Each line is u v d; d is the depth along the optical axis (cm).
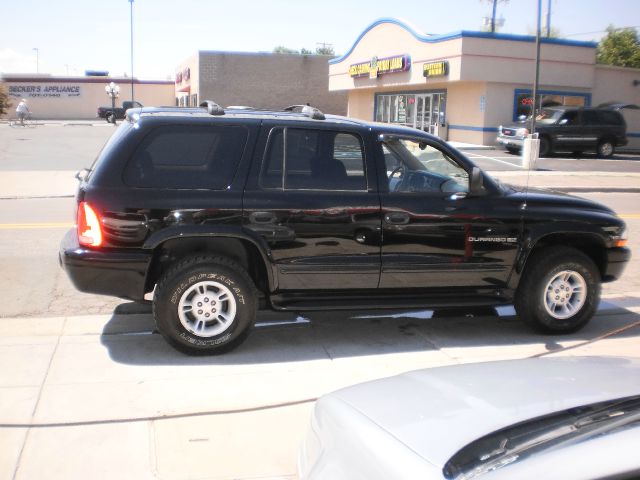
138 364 506
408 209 541
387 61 3397
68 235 548
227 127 527
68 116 6819
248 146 525
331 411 269
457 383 275
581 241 597
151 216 501
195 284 510
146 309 643
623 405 227
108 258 500
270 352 542
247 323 524
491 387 264
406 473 205
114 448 385
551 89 2997
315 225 525
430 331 608
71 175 1817
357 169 543
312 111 555
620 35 5444
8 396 445
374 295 557
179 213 504
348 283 545
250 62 4991
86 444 388
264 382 481
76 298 678
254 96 5050
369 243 538
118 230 499
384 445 224
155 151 515
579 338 594
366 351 551
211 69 4944
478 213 556
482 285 573
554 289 588
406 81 3288
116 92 5378
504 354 549
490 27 4788
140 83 6856
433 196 552
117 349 536
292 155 533
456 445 214
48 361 507
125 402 441
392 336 591
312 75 5122
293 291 540
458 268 560
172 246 527
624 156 2805
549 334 599
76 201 521
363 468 221
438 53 2986
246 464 373
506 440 210
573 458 188
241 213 513
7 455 373
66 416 419
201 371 497
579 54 3002
